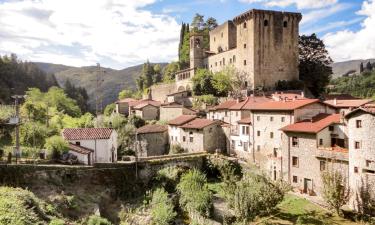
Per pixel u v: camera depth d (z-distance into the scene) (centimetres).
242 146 6334
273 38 9550
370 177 3922
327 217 4028
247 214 3822
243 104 6850
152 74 17450
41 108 7850
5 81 13988
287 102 5756
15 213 3069
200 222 4209
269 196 3950
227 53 10419
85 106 16950
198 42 11719
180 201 4784
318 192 4662
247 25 9562
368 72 16550
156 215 4281
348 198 4166
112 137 6000
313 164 4734
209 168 5938
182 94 9862
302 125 5019
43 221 3325
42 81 17350
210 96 9112
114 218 4516
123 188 5116
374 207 3881
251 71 9431
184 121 7312
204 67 11744
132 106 10450
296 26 9825
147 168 5412
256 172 5053
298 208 4341
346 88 14525
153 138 7662
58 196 4216
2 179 4212
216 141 6775
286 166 5159
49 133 6538
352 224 3806
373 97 12144
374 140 3881
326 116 5147
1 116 6206
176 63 15025
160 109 9388
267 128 5734
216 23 15200
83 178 4803
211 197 4697
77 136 5581
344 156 4312
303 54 10375
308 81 10012
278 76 9600
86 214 4222
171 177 5319
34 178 4406
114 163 5138
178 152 7106
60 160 5119
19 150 5022
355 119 4109
